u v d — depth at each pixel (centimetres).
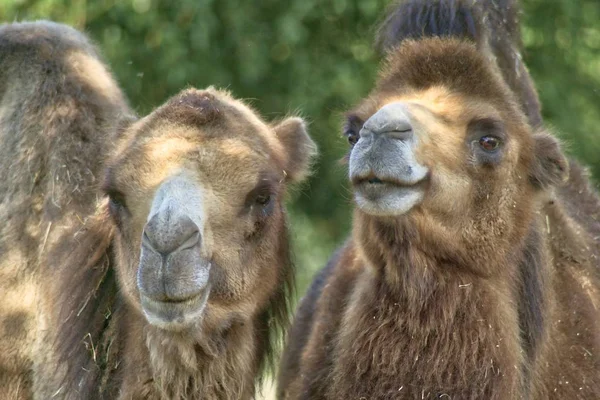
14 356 2531
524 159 2486
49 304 2458
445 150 2358
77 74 2716
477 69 2486
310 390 2486
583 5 5206
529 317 2491
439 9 2806
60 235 2509
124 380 2305
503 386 2355
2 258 2555
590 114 5444
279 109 5094
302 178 2494
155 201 2123
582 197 3019
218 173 2220
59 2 4797
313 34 5222
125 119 2458
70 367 2361
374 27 3172
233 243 2241
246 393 2353
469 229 2392
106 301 2370
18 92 2700
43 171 2603
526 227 2481
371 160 2247
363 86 5084
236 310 2270
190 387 2267
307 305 2830
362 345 2378
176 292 2069
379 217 2356
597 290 2753
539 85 5112
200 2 4862
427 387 2338
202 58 4984
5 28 2827
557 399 2534
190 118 2267
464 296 2375
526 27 5134
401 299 2375
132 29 4953
